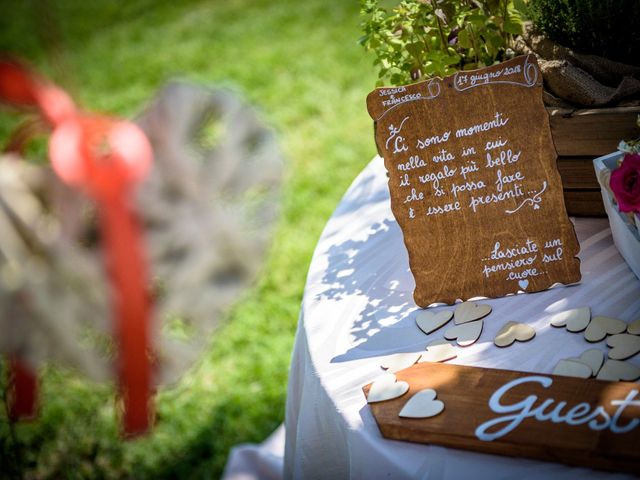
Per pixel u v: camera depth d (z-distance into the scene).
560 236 1.50
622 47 1.64
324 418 1.35
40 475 2.65
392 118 1.53
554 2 1.66
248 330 3.37
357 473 1.25
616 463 1.06
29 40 7.63
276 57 6.21
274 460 2.43
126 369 1.05
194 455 2.76
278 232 4.00
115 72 6.71
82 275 0.94
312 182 4.39
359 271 1.65
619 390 1.16
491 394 1.21
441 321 1.45
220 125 0.94
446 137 1.53
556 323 1.37
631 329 1.30
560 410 1.14
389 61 1.70
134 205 0.93
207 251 0.95
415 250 1.53
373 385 1.29
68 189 0.92
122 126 0.92
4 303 0.94
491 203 1.52
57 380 3.09
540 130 1.51
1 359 2.35
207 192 0.93
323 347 1.45
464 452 1.16
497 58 1.71
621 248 1.50
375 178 1.98
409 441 1.20
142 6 8.37
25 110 0.94
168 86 0.93
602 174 1.48
